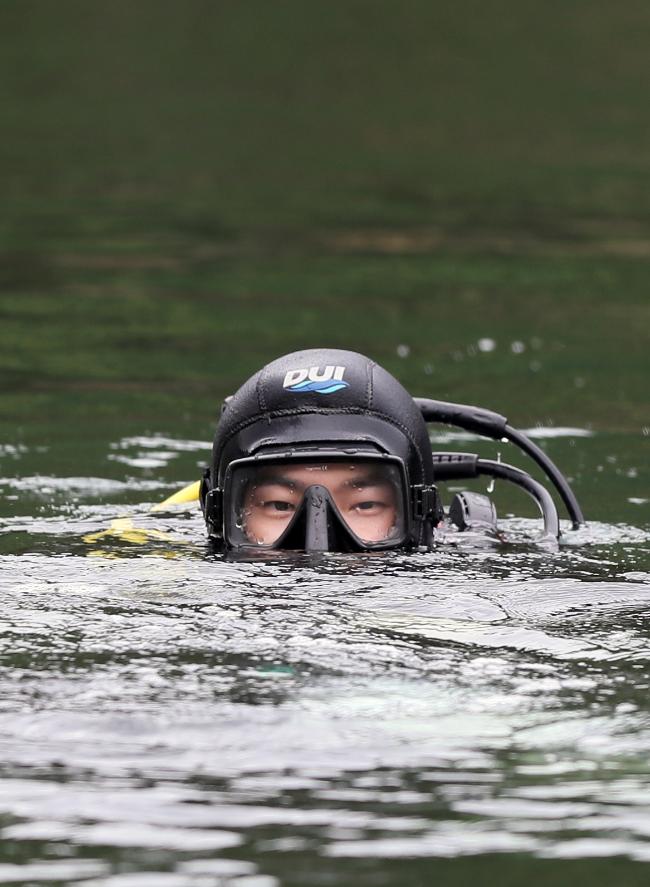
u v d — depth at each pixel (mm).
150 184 60781
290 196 57938
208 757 8164
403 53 118125
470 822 7395
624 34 127812
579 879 6816
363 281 39969
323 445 14156
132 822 7418
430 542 14500
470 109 89312
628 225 50812
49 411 23641
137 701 8914
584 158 69562
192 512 16438
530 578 12461
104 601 11219
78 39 124000
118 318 33688
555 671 9570
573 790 7766
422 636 10305
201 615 10750
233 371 27359
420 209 54469
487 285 39375
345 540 13492
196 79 103625
